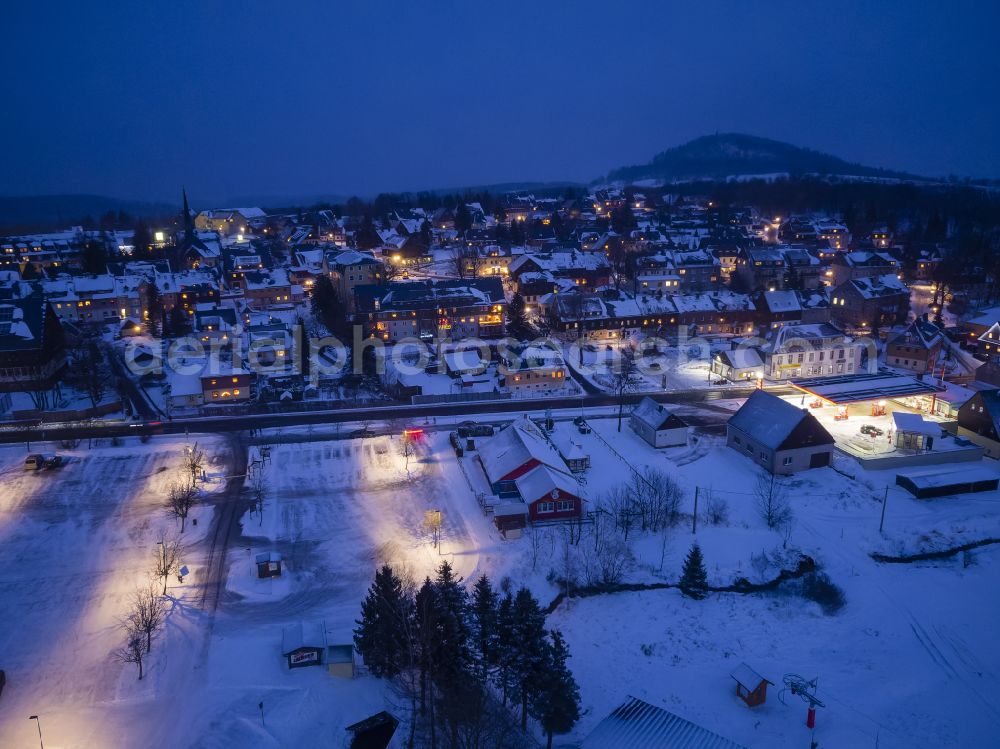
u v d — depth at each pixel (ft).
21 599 193.36
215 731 146.00
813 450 266.98
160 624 182.09
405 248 639.35
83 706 155.22
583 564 208.33
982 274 555.69
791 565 213.46
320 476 266.57
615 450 289.12
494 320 458.50
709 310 462.19
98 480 262.26
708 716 156.25
